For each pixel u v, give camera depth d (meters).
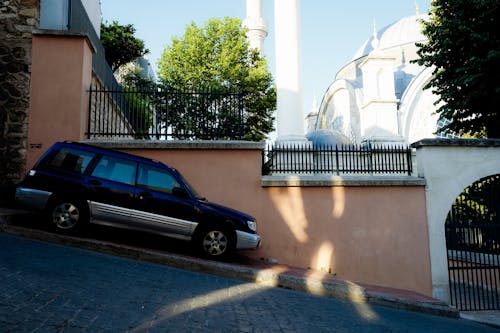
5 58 9.53
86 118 9.66
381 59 32.09
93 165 7.40
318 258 8.98
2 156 9.17
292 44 17.75
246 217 7.70
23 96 9.41
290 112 17.28
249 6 37.75
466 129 16.27
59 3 10.73
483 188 9.59
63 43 9.55
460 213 9.47
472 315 8.02
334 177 9.25
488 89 13.73
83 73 9.49
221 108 9.84
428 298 7.77
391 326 5.57
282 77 17.66
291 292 6.73
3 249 6.16
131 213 7.16
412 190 9.36
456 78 14.72
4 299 4.11
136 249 7.07
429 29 15.18
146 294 5.03
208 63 27.45
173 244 8.34
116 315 4.12
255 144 9.22
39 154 9.13
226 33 28.41
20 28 9.70
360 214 9.23
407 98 34.75
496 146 9.57
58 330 3.54
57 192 7.18
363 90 36.25
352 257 9.05
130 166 7.46
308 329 4.70
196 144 9.08
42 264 5.64
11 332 3.37
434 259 9.09
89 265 6.00
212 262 7.10
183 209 7.36
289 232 9.04
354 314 5.95
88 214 7.14
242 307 5.18
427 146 9.50
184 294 5.33
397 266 9.05
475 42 13.61
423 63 15.85
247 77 27.12
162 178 7.52
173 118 9.73
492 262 9.99
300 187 9.23
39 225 7.83
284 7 18.00
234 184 9.11
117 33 26.45
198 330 4.04
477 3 13.62
